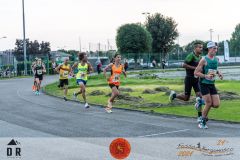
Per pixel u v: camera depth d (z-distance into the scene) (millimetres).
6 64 54188
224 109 13781
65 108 15984
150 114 13703
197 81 12336
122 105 16172
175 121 12031
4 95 22812
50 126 11703
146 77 36125
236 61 82062
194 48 12234
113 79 14375
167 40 84000
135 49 75625
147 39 76312
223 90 19703
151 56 74750
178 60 76938
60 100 19219
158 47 83625
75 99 18391
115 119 12758
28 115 14141
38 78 23078
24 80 41031
